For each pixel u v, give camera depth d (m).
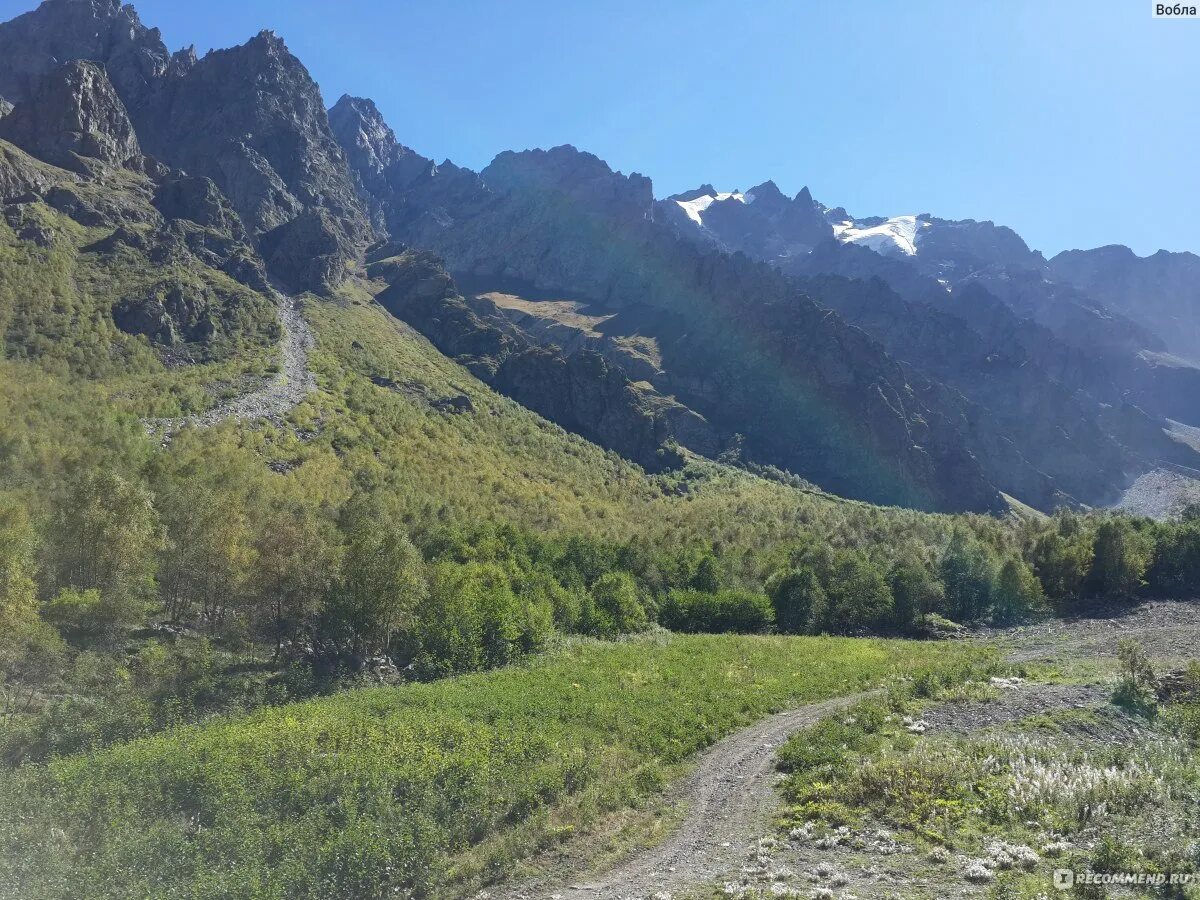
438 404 167.00
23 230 162.62
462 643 56.81
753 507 153.38
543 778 31.66
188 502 60.66
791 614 86.56
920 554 106.06
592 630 73.56
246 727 36.81
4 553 42.66
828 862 23.00
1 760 34.31
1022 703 39.19
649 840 27.27
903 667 56.56
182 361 143.75
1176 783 26.81
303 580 56.09
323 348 177.25
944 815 25.27
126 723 38.12
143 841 25.23
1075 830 23.59
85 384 113.75
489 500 115.69
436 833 26.91
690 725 41.25
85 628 48.75
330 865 24.67
